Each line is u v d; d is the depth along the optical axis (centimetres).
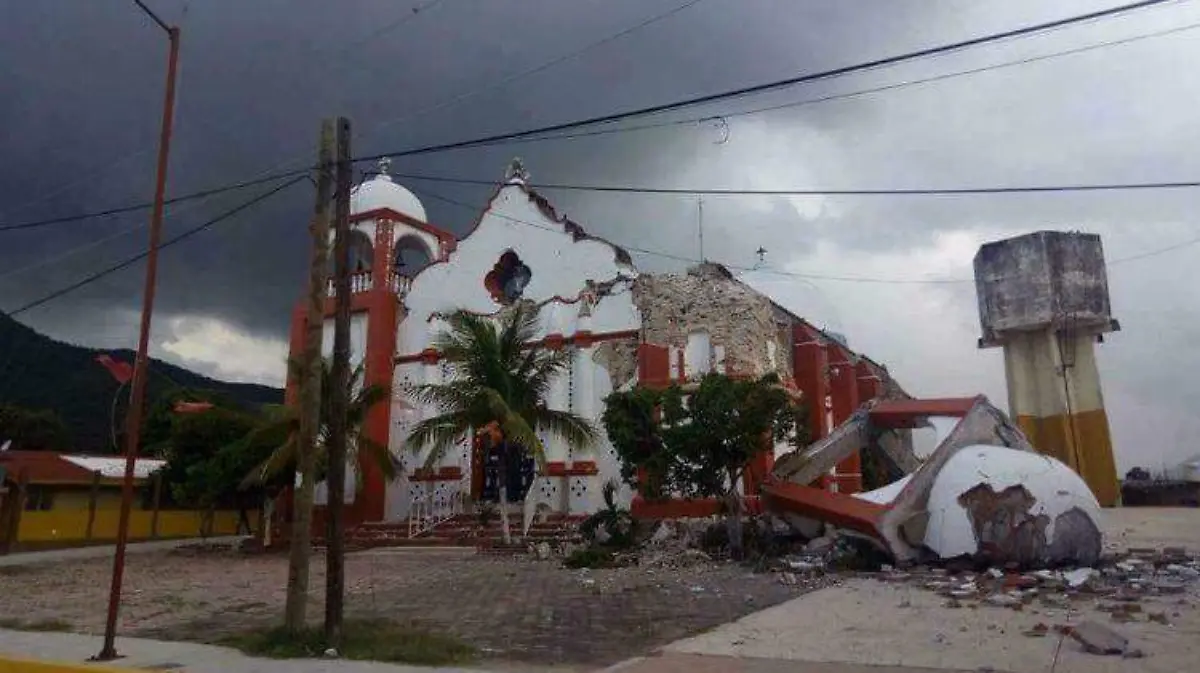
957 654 964
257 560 2592
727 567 1927
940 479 1827
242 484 2739
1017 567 1647
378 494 3019
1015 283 4503
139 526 3756
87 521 3466
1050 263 4419
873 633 1107
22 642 1222
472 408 2375
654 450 2111
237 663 1037
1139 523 3097
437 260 3238
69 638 1247
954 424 1944
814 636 1100
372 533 2819
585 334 2811
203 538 3638
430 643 1102
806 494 1995
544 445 2784
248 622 1381
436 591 1669
